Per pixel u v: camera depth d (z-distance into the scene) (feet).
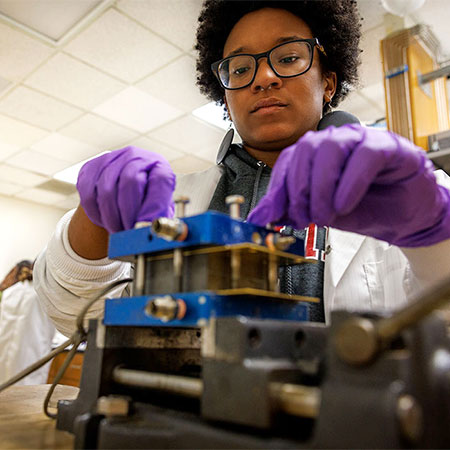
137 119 10.89
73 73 9.05
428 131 5.11
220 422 1.16
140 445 1.18
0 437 1.48
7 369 9.88
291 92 2.69
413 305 0.85
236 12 3.18
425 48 5.37
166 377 1.38
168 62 8.64
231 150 3.40
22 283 10.62
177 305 1.28
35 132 11.74
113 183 1.80
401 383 0.89
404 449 0.85
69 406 1.58
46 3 7.18
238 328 1.16
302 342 1.31
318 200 1.45
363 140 1.48
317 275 2.75
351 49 3.43
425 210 1.69
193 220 1.38
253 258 1.45
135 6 7.23
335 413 0.93
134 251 1.54
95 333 1.57
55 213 19.16
